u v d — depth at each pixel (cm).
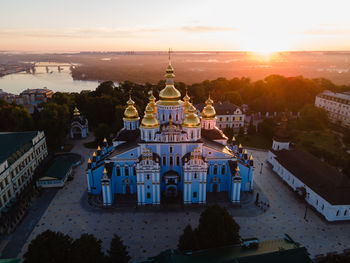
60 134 11506
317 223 6675
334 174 7519
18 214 7012
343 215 6688
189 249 5009
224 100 18838
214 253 4553
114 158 7550
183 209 7219
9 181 7362
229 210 7212
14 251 5809
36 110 13125
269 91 19850
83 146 12025
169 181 7500
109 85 17300
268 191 8156
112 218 6888
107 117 14462
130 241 6081
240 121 15062
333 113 15712
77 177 9056
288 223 6681
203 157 7400
